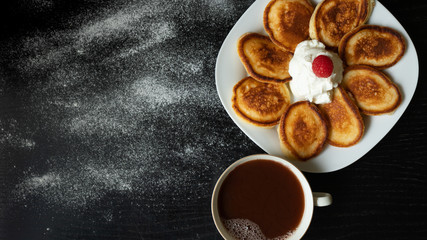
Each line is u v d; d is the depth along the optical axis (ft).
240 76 2.09
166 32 2.23
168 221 2.20
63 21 2.28
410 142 2.12
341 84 2.07
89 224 2.25
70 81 2.28
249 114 2.06
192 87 2.21
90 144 2.26
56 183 2.28
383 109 2.04
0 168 2.31
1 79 2.31
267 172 2.02
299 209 2.02
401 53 2.04
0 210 2.31
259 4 2.07
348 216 2.14
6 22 2.31
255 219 2.03
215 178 2.19
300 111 2.05
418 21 2.13
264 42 2.08
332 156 2.07
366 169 2.14
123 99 2.25
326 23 2.06
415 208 2.12
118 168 2.24
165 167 2.22
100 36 2.26
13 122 2.31
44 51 2.29
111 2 2.26
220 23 2.21
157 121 2.23
